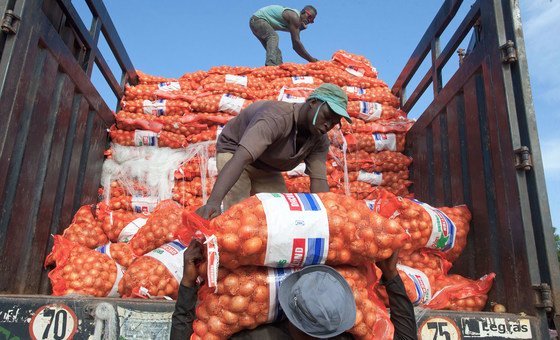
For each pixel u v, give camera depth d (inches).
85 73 131.5
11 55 87.7
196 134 160.1
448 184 126.0
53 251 102.7
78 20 126.3
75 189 127.2
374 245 61.5
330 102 85.4
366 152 160.2
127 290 92.8
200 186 152.2
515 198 88.4
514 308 85.9
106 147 155.9
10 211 89.9
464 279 102.2
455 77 123.2
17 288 93.3
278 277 58.6
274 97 167.8
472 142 110.7
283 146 90.9
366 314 60.2
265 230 57.7
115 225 126.6
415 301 93.6
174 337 56.4
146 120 158.2
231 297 57.8
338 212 61.3
